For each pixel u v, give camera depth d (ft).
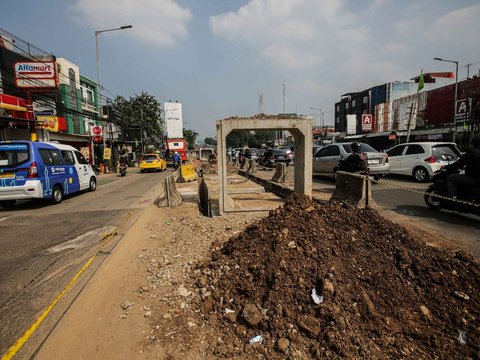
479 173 19.85
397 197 29.17
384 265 10.13
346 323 7.88
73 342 8.43
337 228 12.05
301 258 10.13
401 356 7.18
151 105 172.24
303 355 7.33
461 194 20.67
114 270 13.03
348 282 9.26
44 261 15.14
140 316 9.48
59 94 83.82
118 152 116.88
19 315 10.18
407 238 11.37
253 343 7.86
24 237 19.72
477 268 10.37
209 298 9.87
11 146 29.43
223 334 8.34
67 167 35.63
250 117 22.41
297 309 8.55
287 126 22.63
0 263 15.07
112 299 10.60
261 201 26.07
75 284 12.37
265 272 9.83
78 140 86.99
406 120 123.54
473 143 20.61
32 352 8.21
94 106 113.29
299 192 24.23
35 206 31.48
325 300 8.51
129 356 7.78
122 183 55.01
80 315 9.73
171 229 18.94
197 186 41.39
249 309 8.71
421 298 8.96
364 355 7.18
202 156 127.75
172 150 111.04
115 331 8.81
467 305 8.73
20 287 12.30
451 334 7.81
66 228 21.66
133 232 18.66
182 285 11.14
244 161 68.28
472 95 95.71
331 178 43.78
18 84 59.41
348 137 154.20
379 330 7.82
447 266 10.05
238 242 12.84
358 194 21.95
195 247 15.05
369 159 37.58
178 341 8.21
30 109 57.52
